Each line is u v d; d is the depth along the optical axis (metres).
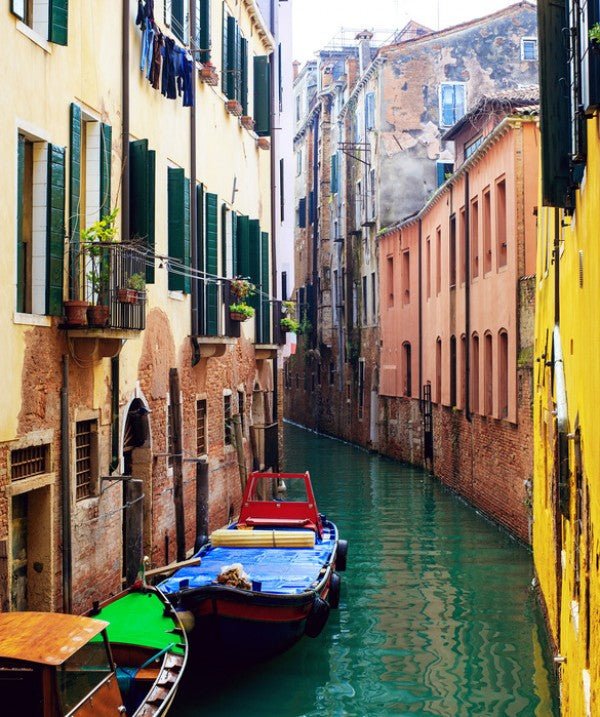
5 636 7.01
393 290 34.88
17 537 10.09
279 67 26.98
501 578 16.20
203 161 17.11
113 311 10.98
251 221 20.92
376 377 37.06
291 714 10.48
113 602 10.53
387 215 35.75
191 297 16.03
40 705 6.58
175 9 15.40
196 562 12.91
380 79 35.78
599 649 6.48
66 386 10.57
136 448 13.67
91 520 11.40
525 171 19.75
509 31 35.72
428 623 13.72
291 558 13.56
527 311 18.67
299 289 53.22
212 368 17.64
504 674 11.61
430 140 35.81
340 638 13.10
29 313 10.09
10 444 9.37
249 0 20.61
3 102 9.22
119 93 12.62
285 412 58.44
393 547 18.86
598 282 6.83
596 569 6.80
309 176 50.56
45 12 10.14
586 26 6.88
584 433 8.02
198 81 16.75
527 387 18.28
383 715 10.47
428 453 29.53
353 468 31.94
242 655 11.37
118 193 12.23
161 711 7.93
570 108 8.49
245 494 15.64
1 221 9.19
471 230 23.98
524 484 18.08
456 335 25.50
